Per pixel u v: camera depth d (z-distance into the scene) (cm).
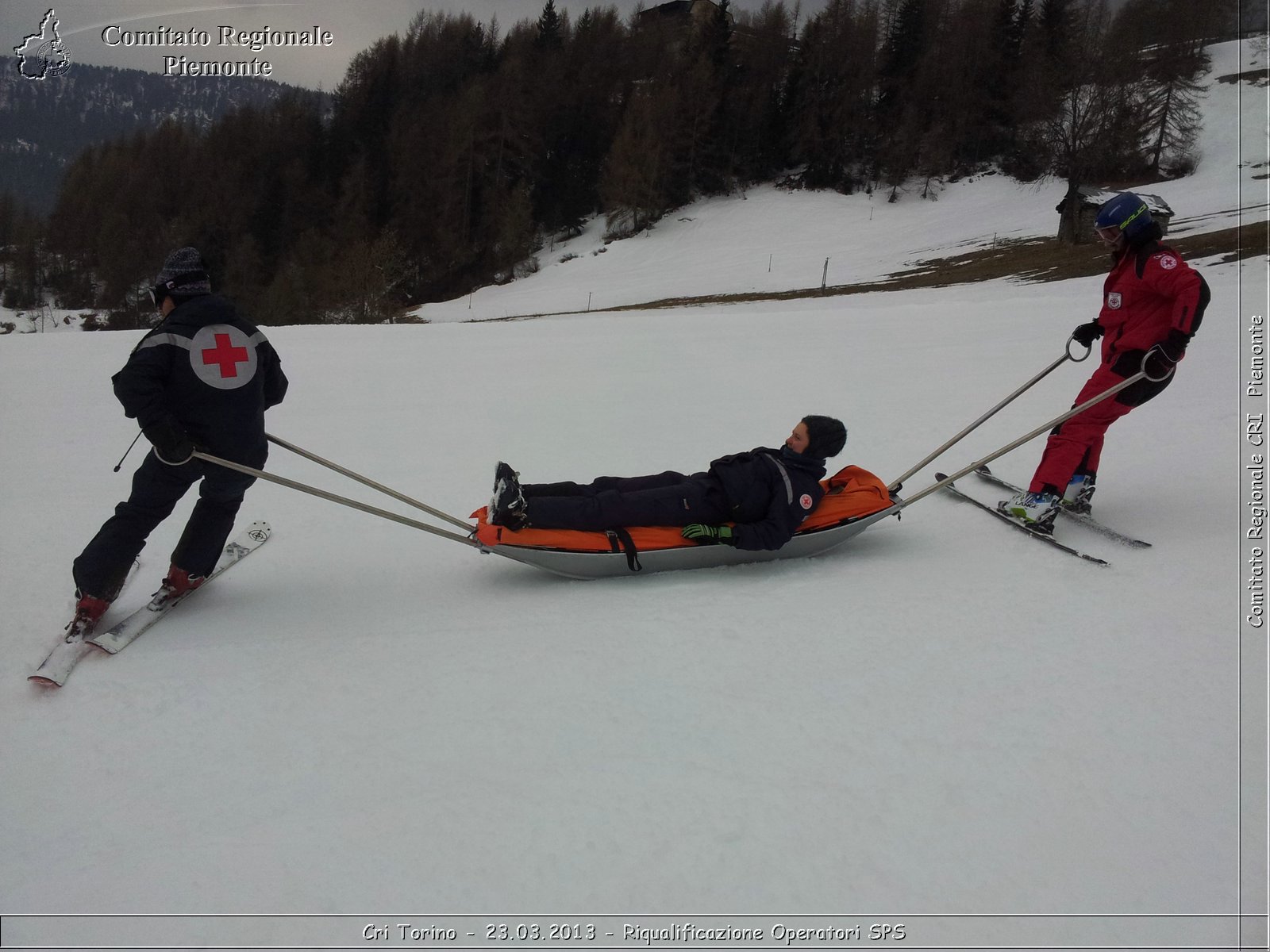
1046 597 368
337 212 6556
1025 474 541
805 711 285
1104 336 451
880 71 6053
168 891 218
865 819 234
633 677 311
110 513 519
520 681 312
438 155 6462
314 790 255
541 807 242
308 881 219
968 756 259
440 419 752
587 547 397
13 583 418
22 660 345
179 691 316
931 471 560
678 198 5703
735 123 5962
